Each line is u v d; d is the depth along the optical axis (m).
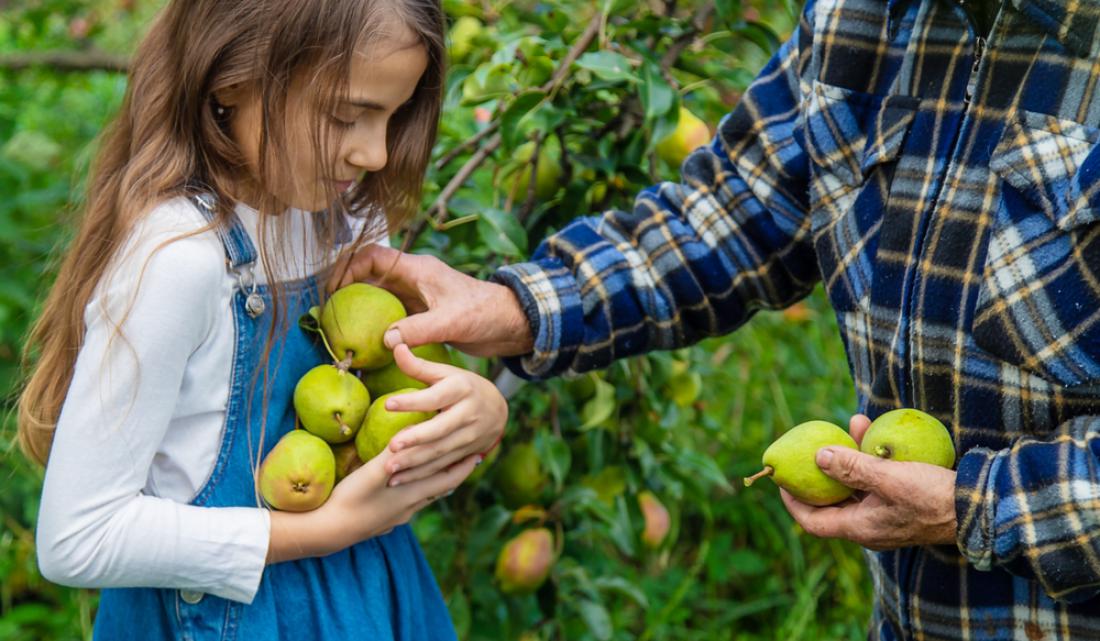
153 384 1.17
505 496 2.04
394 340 1.33
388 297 1.35
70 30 3.53
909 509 1.19
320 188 1.24
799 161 1.47
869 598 2.93
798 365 3.26
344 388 1.28
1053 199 1.17
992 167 1.20
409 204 1.40
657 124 1.81
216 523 1.22
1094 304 1.15
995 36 1.21
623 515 2.14
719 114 2.22
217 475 1.26
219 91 1.24
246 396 1.27
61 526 1.18
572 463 2.12
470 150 1.98
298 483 1.24
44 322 1.33
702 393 2.80
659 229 1.56
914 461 1.21
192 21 1.22
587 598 2.28
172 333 1.17
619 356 1.57
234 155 1.25
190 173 1.23
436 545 2.09
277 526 1.25
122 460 1.18
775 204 1.50
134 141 1.26
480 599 2.06
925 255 1.25
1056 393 1.19
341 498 1.27
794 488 1.26
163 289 1.17
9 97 3.28
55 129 3.47
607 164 1.94
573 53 1.84
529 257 2.01
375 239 1.42
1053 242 1.17
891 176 1.31
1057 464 1.14
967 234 1.22
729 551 3.05
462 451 1.34
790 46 1.53
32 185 3.11
